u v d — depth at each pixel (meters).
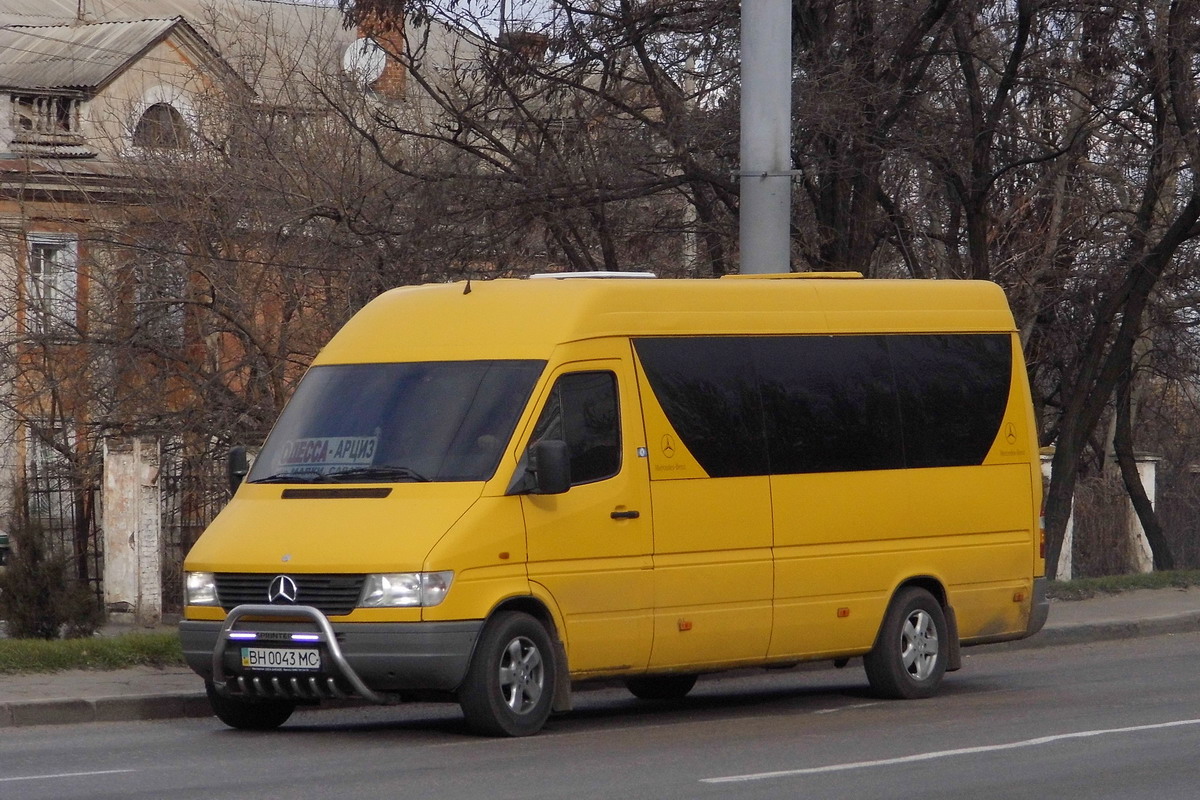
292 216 30.69
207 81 39.56
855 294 18.95
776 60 22.86
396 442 15.76
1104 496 38.22
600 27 27.83
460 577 14.70
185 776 12.91
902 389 19.00
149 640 20.19
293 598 14.91
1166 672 21.62
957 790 12.25
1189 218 33.19
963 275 35.75
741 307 17.78
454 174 28.34
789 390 17.94
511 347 16.14
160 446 30.41
